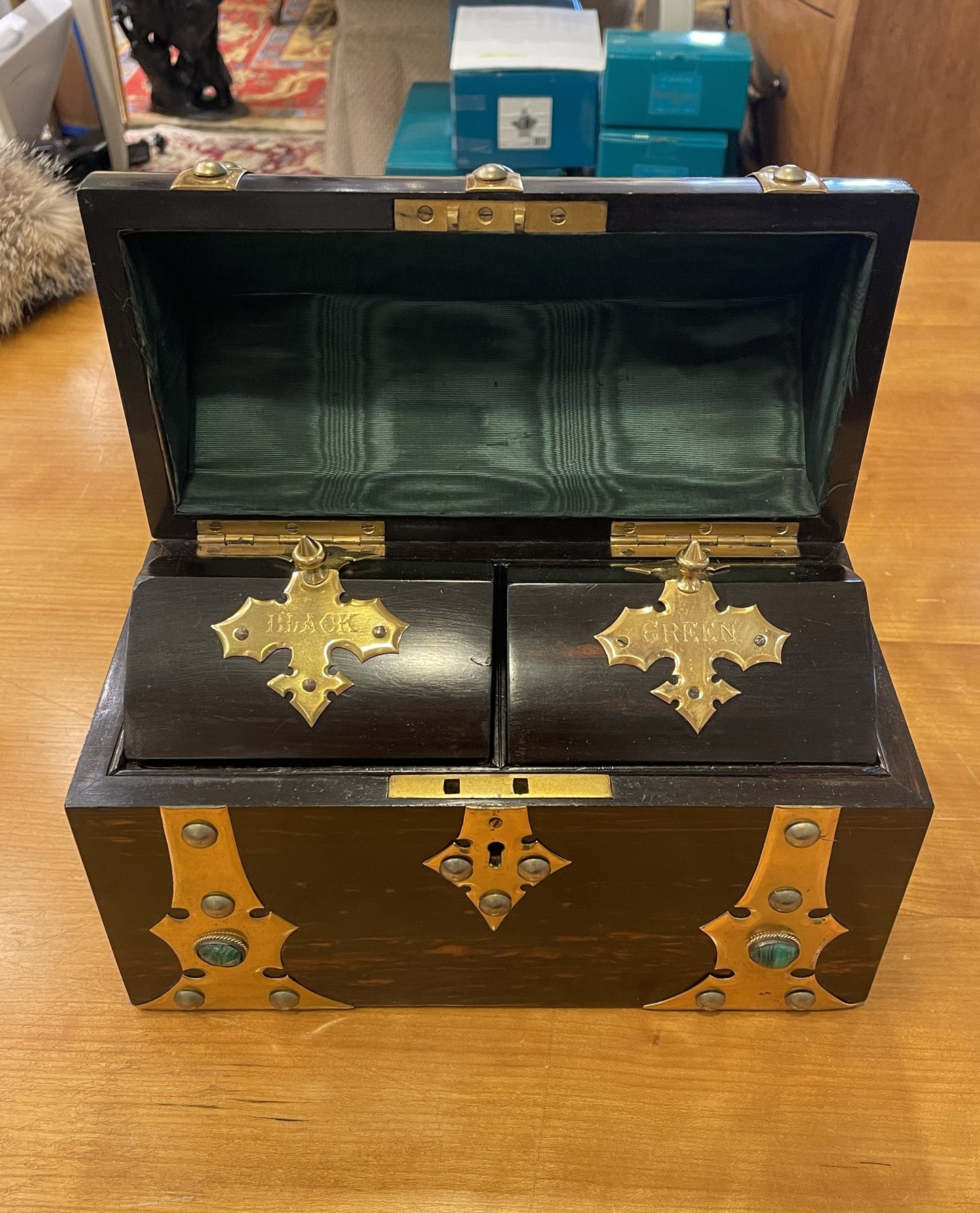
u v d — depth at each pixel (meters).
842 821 0.77
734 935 0.85
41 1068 0.87
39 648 1.20
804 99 2.12
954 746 1.11
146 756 0.79
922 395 1.55
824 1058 0.88
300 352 0.91
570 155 1.96
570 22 2.03
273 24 3.58
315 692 0.80
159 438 0.86
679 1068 0.88
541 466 0.92
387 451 0.92
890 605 1.26
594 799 0.76
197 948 0.84
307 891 0.81
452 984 0.89
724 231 0.76
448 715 0.80
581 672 0.80
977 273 1.77
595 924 0.84
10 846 1.01
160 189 0.73
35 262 1.60
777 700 0.80
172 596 0.82
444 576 0.86
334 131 2.40
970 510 1.39
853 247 0.79
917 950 0.95
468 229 0.75
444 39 2.21
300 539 0.91
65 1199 0.79
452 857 0.79
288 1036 0.89
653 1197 0.80
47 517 1.36
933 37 1.89
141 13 2.80
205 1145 0.82
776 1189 0.81
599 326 0.91
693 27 2.53
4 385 1.56
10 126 1.78
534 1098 0.86
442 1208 0.79
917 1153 0.83
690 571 0.82
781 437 0.92
